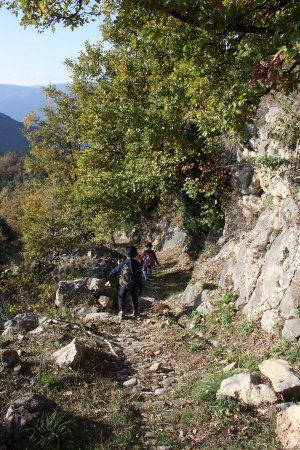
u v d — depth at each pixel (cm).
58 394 560
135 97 1914
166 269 1836
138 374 670
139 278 1085
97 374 641
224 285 1041
